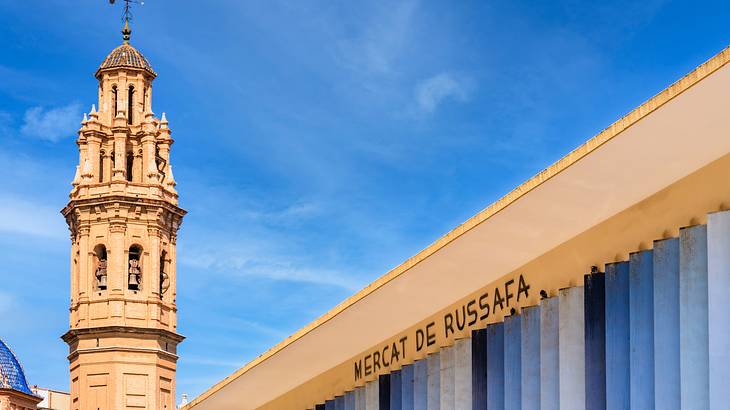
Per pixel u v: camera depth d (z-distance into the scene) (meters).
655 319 16.06
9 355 92.06
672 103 14.80
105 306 94.62
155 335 95.12
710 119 14.84
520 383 19.16
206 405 33.69
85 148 98.12
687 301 15.60
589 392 17.27
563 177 16.86
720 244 15.14
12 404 89.81
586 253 17.70
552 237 18.31
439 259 20.28
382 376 24.22
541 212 17.84
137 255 96.62
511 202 17.97
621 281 16.91
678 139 15.34
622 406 16.67
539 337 18.70
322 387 27.47
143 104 100.06
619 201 16.83
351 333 24.80
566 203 17.41
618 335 16.86
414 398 22.73
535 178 17.36
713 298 15.13
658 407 15.88
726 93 14.36
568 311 17.97
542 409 18.33
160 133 100.31
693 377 15.42
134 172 98.81
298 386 29.02
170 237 99.06
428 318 22.41
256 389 30.77
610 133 15.74
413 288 21.70
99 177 97.69
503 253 19.33
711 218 15.25
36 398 92.88
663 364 15.89
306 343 26.25
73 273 97.00
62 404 104.69
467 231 19.19
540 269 18.81
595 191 16.89
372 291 22.41
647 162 15.92
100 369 93.44
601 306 17.28
